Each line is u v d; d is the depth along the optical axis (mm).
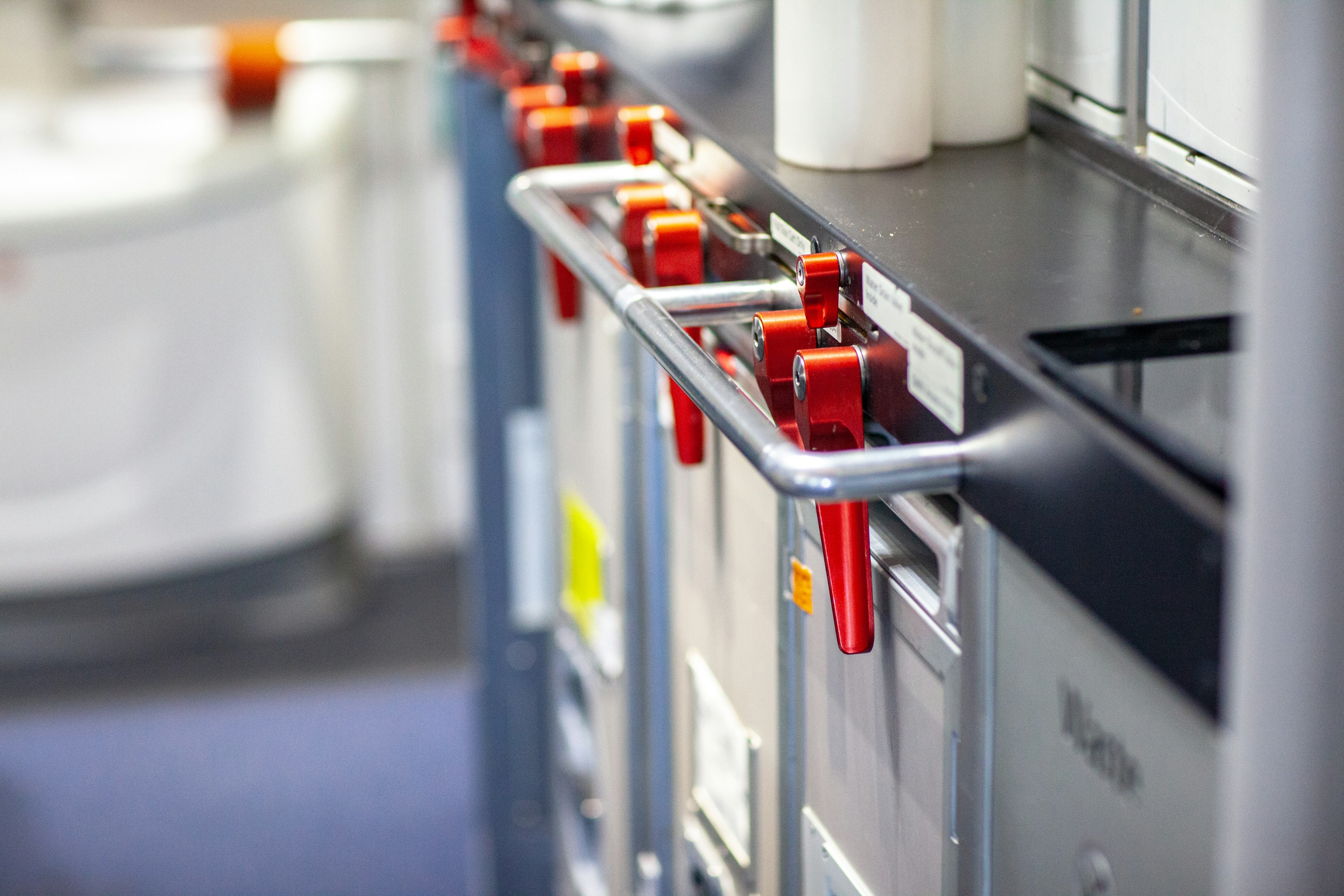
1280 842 382
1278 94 354
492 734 1871
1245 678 381
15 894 2131
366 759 2436
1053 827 570
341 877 2160
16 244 2436
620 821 1289
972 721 626
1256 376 367
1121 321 560
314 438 2746
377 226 2861
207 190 2490
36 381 2525
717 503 961
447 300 2936
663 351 650
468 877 2152
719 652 990
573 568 1389
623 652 1193
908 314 617
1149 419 475
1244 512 376
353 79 2744
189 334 2572
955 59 819
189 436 2629
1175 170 714
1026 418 524
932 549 659
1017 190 747
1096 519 486
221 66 2594
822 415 670
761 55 1012
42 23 2502
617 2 1179
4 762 2436
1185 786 482
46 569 2635
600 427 1230
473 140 1659
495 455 1776
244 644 2777
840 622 689
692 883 1120
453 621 2854
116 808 2320
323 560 2834
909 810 714
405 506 3061
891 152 784
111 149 2529
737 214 833
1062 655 548
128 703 2596
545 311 1424
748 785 955
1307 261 353
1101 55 774
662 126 938
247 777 2393
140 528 2646
